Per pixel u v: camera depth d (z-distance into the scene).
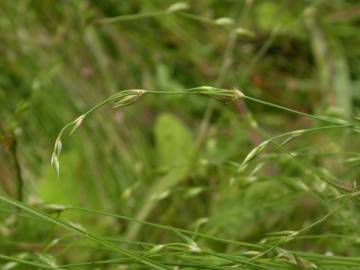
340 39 0.51
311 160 0.39
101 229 0.41
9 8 0.50
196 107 0.48
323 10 0.52
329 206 0.34
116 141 0.45
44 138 0.46
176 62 0.51
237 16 0.52
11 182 0.43
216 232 0.39
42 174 0.43
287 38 0.51
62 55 0.46
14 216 0.38
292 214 0.40
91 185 0.42
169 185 0.41
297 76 0.50
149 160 0.45
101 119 0.46
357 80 0.50
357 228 0.34
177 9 0.39
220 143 0.45
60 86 0.48
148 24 0.53
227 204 0.40
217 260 0.31
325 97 0.46
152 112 0.48
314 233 0.39
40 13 0.51
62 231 0.40
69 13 0.49
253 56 0.50
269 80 0.49
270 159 0.36
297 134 0.30
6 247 0.38
